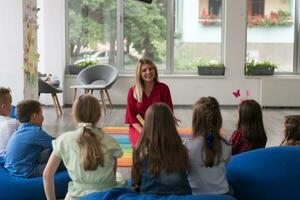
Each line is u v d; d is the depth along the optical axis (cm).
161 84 478
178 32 1054
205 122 294
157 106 271
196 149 289
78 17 1040
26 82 639
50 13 976
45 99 991
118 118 854
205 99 306
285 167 315
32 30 678
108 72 946
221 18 1048
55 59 985
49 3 973
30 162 376
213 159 287
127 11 1042
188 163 273
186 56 1054
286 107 1012
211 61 1054
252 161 322
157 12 1045
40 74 898
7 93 417
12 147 379
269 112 948
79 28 1044
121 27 1044
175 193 262
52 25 977
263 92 1005
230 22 1004
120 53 1049
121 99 1017
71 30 1044
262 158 321
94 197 268
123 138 648
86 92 924
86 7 1039
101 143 297
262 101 1007
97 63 1042
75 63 1048
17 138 378
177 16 1051
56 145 299
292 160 317
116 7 1039
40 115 381
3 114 417
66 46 1043
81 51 1050
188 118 866
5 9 618
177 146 267
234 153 362
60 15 978
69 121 812
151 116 268
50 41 980
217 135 295
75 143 294
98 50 1052
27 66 646
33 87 689
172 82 1020
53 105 992
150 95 473
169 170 263
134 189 280
